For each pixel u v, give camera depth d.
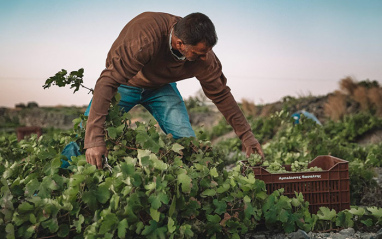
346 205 2.68
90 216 2.02
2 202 1.96
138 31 2.17
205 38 2.08
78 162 2.15
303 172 2.66
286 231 2.43
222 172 2.62
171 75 2.53
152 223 1.92
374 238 2.35
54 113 27.19
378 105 12.18
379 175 4.27
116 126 2.36
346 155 4.52
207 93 2.93
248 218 2.34
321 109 13.34
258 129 10.85
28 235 1.90
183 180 2.03
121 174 2.00
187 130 2.91
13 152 3.41
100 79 2.19
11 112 28.81
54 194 2.15
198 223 2.18
